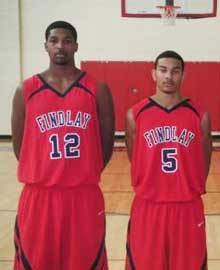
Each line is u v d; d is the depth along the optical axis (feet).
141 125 8.77
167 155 8.68
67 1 32.32
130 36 32.24
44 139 8.63
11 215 16.01
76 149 8.63
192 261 8.68
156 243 8.68
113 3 32.01
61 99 8.61
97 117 8.83
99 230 8.96
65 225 8.75
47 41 8.62
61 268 8.96
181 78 8.69
